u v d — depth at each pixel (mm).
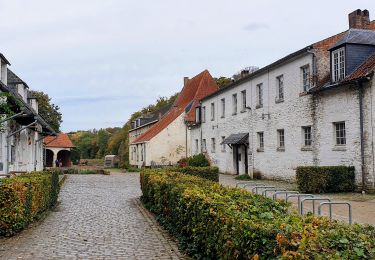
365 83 16938
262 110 26125
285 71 23203
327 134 19375
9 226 9000
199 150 40000
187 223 7738
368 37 18562
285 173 23234
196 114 40781
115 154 73312
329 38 20734
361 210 12172
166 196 10234
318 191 16969
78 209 13953
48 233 9469
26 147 23016
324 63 20453
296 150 22047
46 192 12648
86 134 89938
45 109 47500
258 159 26688
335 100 18797
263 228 3957
